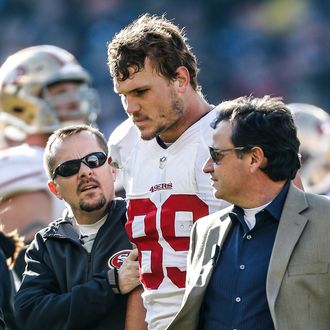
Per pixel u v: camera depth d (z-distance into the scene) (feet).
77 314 52.60
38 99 78.02
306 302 44.65
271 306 44.68
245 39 223.30
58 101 78.54
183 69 50.60
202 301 47.32
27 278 55.11
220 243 47.70
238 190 47.26
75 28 223.10
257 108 47.21
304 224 45.83
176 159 51.34
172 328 47.57
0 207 68.18
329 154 93.40
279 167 46.88
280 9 225.56
